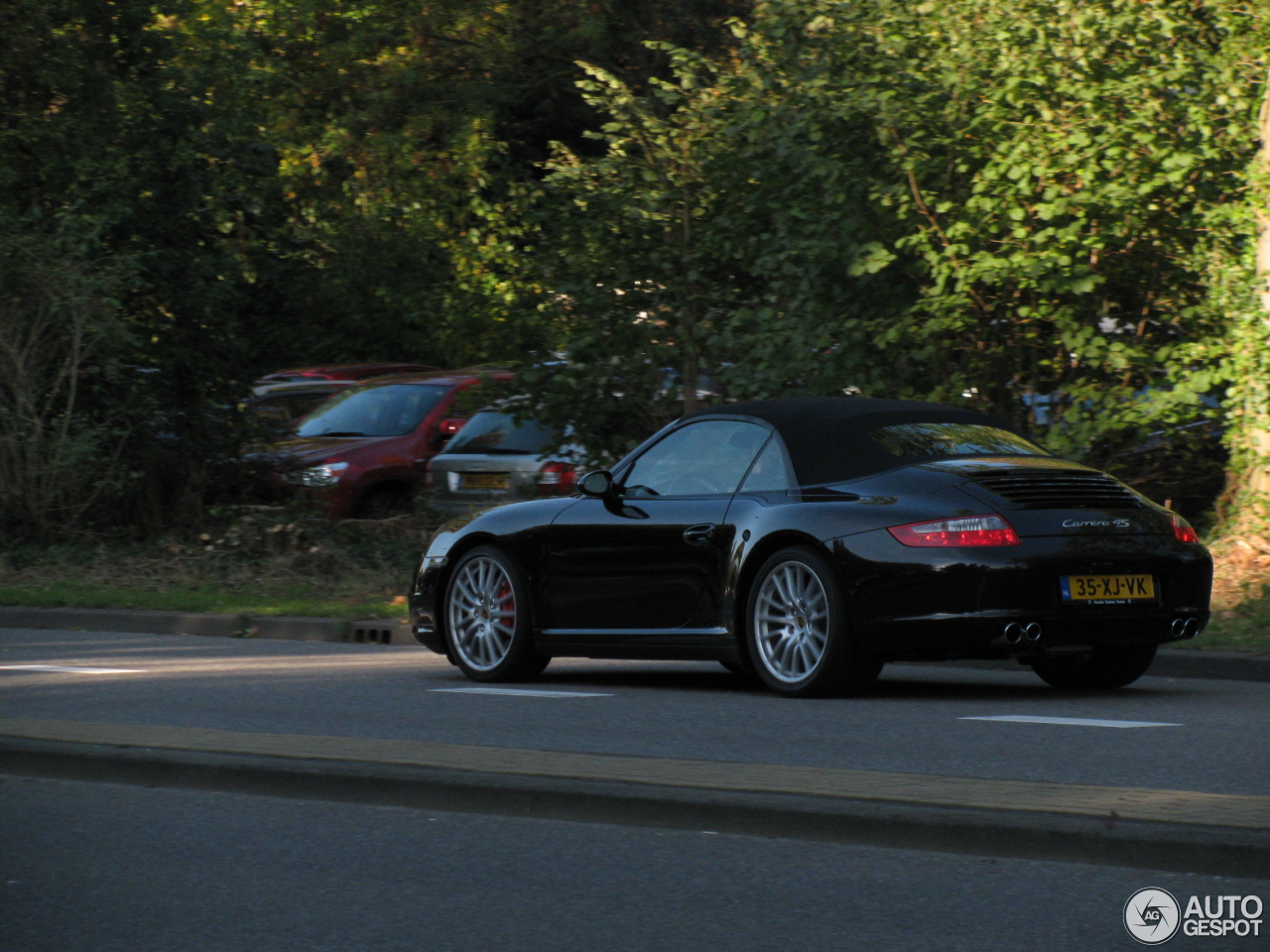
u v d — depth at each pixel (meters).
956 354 35.25
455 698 22.55
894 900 11.90
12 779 16.98
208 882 12.82
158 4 49.16
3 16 46.69
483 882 12.69
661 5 86.25
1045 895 11.92
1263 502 32.19
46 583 40.00
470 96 81.62
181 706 21.72
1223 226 33.28
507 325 39.50
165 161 48.28
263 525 43.00
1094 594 20.92
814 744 17.95
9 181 45.75
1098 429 32.69
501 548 24.97
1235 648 25.91
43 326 43.66
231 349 50.28
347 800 15.66
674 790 14.57
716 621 22.62
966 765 16.48
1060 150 31.62
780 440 22.72
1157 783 15.39
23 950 11.10
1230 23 33.88
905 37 33.84
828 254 33.53
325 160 79.62
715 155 36.44
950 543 20.62
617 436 39.31
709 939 11.13
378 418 49.03
